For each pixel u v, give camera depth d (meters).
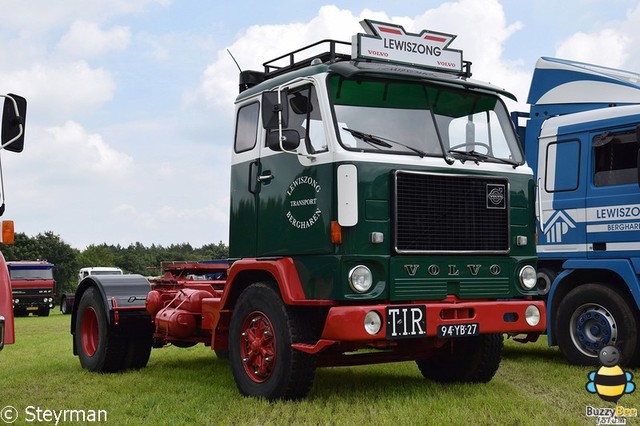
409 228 6.12
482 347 7.18
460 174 6.44
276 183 6.66
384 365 8.76
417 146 6.41
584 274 9.02
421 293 6.15
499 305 6.39
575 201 9.08
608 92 9.28
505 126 7.08
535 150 9.81
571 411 6.01
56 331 17.95
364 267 5.94
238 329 6.75
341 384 7.34
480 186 6.55
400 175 6.14
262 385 6.42
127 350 8.52
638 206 8.42
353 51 6.59
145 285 8.85
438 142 6.53
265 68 7.71
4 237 6.14
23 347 12.57
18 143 6.04
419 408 5.95
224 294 7.04
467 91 6.91
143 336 8.58
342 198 5.95
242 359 6.69
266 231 6.73
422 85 6.68
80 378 8.16
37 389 7.41
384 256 6.02
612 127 8.82
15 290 30.62
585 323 8.73
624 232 8.54
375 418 5.61
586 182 9.00
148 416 5.94
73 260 86.06
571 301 8.86
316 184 6.18
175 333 7.92
